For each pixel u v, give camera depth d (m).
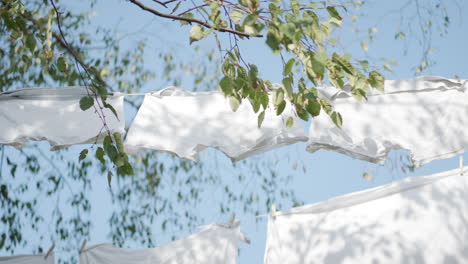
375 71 2.50
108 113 3.17
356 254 3.19
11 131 3.12
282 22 2.34
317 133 3.15
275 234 3.31
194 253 3.44
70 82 5.19
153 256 3.44
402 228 3.19
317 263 3.22
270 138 3.14
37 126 3.14
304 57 2.39
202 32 2.47
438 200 3.19
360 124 3.17
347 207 3.29
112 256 3.43
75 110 3.18
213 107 3.21
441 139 3.13
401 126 3.16
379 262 3.16
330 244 3.23
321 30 2.41
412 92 3.22
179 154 3.11
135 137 3.13
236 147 3.12
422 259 3.12
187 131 3.16
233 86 2.48
